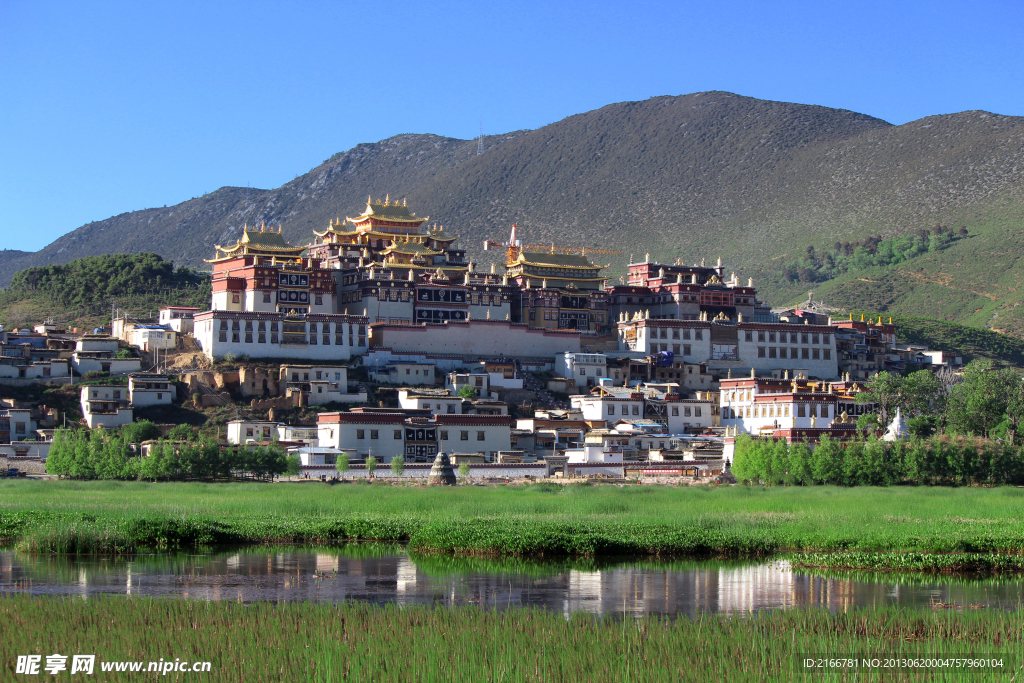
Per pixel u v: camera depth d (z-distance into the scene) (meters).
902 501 165.25
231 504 154.00
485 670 68.38
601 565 115.50
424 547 125.38
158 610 82.38
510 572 110.50
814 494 181.50
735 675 68.25
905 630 80.62
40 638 74.31
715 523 135.12
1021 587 104.06
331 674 67.25
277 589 99.44
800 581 106.12
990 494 183.38
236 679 66.50
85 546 120.56
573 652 72.31
